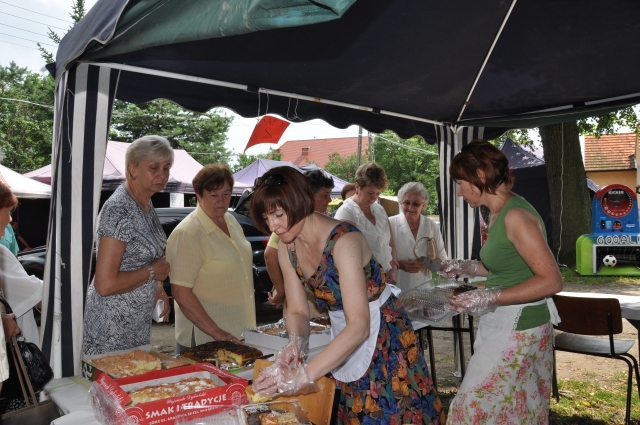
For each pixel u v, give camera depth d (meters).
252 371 1.98
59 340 2.27
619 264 9.71
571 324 3.24
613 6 2.42
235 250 2.68
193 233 2.51
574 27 2.65
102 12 1.88
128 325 2.17
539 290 1.91
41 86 27.75
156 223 2.36
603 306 3.08
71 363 2.29
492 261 2.11
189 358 2.08
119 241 2.05
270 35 2.40
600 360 5.03
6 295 2.48
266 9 1.27
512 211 2.00
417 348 1.84
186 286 2.42
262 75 3.01
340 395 1.77
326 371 1.50
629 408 3.13
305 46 2.60
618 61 3.02
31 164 25.83
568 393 4.08
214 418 1.41
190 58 2.60
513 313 2.01
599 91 3.57
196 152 25.95
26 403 1.91
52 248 2.29
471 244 4.61
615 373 4.60
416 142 31.61
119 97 2.79
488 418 2.05
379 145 32.69
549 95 3.69
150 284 2.25
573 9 2.49
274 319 7.05
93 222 2.36
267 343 2.35
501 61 3.14
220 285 2.59
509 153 12.41
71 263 2.31
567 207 11.09
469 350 5.32
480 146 2.09
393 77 3.22
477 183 2.07
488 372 2.05
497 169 2.04
